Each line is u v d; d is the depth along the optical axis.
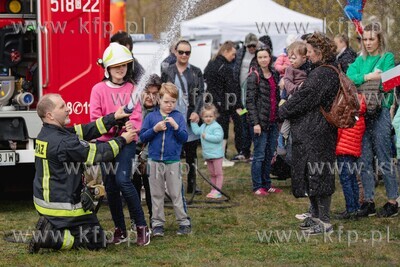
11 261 7.26
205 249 7.65
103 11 10.07
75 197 7.48
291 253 7.42
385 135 8.95
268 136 11.12
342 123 7.83
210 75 12.73
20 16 10.20
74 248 7.55
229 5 18.73
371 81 8.80
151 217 8.45
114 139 7.46
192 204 10.37
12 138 9.88
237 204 10.31
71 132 7.61
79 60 10.04
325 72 7.87
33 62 10.35
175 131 8.17
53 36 9.95
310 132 7.97
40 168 7.45
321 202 8.15
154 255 7.41
